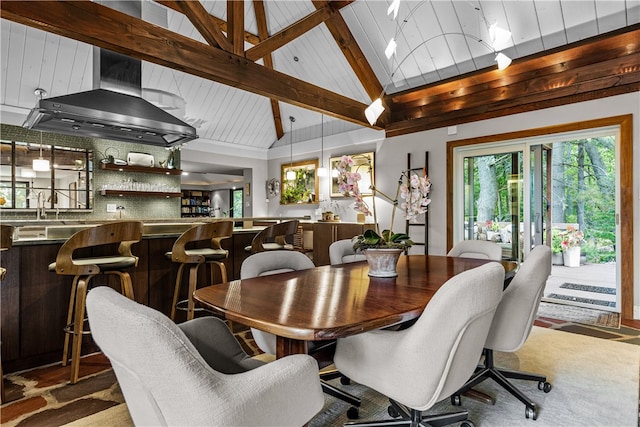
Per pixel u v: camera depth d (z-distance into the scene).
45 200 5.65
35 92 5.19
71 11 2.52
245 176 8.47
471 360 1.39
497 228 4.96
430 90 5.30
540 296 1.92
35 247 2.59
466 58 4.76
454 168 5.23
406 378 1.30
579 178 7.27
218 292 1.66
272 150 8.38
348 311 1.34
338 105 4.94
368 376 1.42
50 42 4.75
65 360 2.57
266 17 5.48
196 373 0.82
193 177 11.92
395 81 5.57
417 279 2.01
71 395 2.14
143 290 3.09
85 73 5.25
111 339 0.87
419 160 5.62
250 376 0.94
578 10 3.80
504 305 1.86
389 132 6.05
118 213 6.43
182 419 0.83
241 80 3.68
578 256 7.23
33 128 3.77
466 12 4.27
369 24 4.98
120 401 2.06
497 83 4.70
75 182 5.95
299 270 2.31
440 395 1.30
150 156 6.79
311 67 6.09
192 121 6.91
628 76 3.76
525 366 2.54
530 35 4.19
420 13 4.50
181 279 3.28
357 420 1.87
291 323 1.19
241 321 1.30
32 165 5.51
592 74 3.97
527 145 4.64
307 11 5.17
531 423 1.84
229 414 0.84
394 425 1.69
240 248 3.85
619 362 2.61
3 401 2.07
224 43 3.51
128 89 4.09
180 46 3.17
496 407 2.02
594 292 5.04
